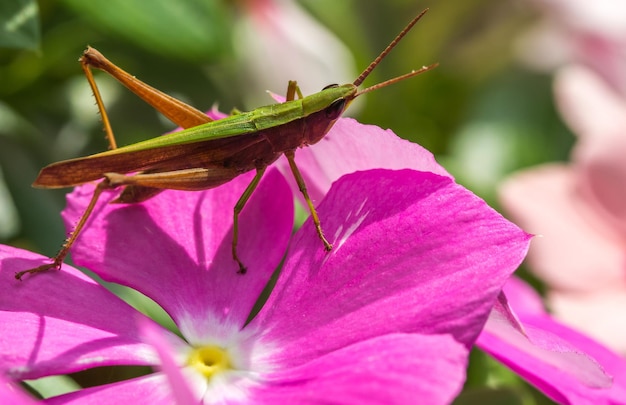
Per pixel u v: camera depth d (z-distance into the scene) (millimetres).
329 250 134
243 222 144
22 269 133
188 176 143
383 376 119
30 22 147
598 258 177
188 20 166
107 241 139
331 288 132
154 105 147
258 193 146
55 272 134
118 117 177
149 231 141
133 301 155
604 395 136
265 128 145
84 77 177
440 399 117
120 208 141
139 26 164
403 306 127
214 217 144
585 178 177
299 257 135
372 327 127
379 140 137
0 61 174
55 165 137
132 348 130
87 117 177
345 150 142
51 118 177
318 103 147
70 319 131
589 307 174
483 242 128
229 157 145
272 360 131
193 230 143
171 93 176
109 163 140
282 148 146
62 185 138
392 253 130
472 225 129
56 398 125
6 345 125
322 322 131
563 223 177
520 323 129
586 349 145
